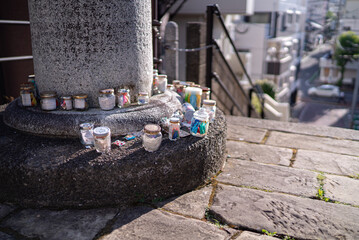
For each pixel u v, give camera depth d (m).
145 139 2.36
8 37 4.21
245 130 4.24
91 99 2.76
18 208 2.32
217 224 2.19
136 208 2.33
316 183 2.79
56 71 2.71
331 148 3.63
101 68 2.69
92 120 2.59
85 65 2.67
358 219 2.26
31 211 2.28
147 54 2.98
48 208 2.31
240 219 2.23
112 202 2.34
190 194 2.55
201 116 2.64
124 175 2.27
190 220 2.22
